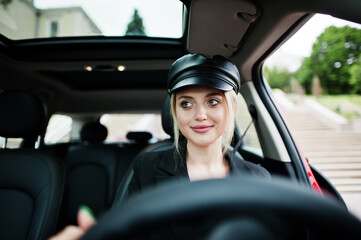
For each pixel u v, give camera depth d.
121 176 2.48
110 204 2.38
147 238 0.37
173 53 2.00
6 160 1.45
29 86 2.36
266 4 1.06
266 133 1.64
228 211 0.27
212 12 1.17
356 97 9.99
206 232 0.28
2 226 1.30
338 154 5.02
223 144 0.88
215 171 0.81
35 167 1.42
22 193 1.36
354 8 0.85
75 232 0.51
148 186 0.82
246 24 1.23
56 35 1.96
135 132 2.86
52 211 1.29
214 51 1.60
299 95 12.59
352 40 10.18
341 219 0.27
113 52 2.02
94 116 3.58
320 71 11.45
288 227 0.29
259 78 1.73
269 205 0.26
